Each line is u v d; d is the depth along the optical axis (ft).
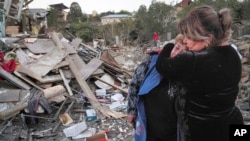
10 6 64.59
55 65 30.60
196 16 6.13
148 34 132.16
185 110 6.52
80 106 26.58
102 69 35.78
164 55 6.70
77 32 134.72
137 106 7.51
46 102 23.94
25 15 75.10
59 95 26.23
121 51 78.64
